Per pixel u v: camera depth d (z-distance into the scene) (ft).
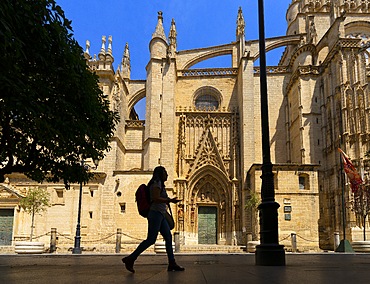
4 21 29.48
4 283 18.69
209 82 177.78
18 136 44.88
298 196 133.90
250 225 147.43
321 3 211.82
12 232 136.98
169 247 26.63
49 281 19.63
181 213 154.30
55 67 43.06
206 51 183.83
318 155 151.02
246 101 163.02
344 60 143.02
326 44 163.63
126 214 141.59
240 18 181.78
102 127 57.31
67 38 47.55
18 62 40.06
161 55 172.65
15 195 138.92
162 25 177.78
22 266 36.47
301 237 129.90
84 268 31.60
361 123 136.56
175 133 168.25
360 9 212.43
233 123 168.86
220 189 163.73
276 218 35.12
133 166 167.12
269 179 36.45
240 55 176.76
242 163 158.81
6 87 34.04
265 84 39.27
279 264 33.68
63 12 45.24
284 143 169.17
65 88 46.09
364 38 183.73
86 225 139.44
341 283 17.89
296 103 160.86
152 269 29.25
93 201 141.79
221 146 167.32
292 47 197.77
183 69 180.65
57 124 43.57
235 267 30.81
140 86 185.88
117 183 144.25
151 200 25.96
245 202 151.12
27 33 38.45
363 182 128.16
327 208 143.74
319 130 153.38
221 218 159.84
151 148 159.53
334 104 146.51
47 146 46.29
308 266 32.22
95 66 155.12
